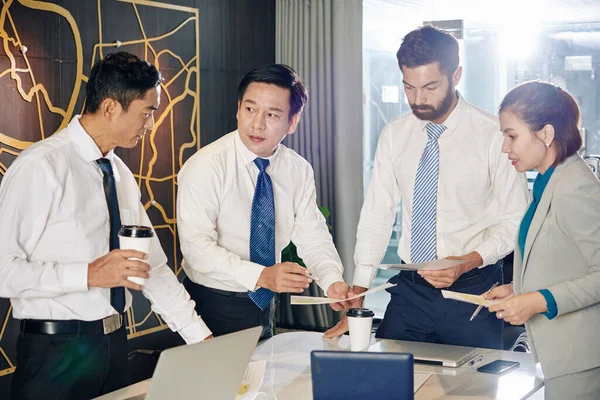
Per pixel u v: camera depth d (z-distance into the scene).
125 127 2.43
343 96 6.16
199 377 1.84
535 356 2.46
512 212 2.97
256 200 2.90
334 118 6.20
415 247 3.06
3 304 4.03
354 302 2.92
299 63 6.27
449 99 2.92
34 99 4.18
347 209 6.22
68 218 2.39
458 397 2.14
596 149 5.57
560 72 5.64
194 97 5.34
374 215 3.20
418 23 6.04
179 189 2.86
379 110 6.28
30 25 4.14
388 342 2.74
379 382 1.72
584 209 2.28
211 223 2.83
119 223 2.51
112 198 2.49
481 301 2.33
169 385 1.77
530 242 2.40
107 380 2.48
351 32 6.11
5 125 4.04
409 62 2.85
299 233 3.10
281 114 2.72
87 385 2.42
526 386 2.25
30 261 2.35
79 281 2.23
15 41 4.06
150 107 2.44
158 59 5.00
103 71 2.39
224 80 5.67
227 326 2.86
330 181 6.27
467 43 5.86
